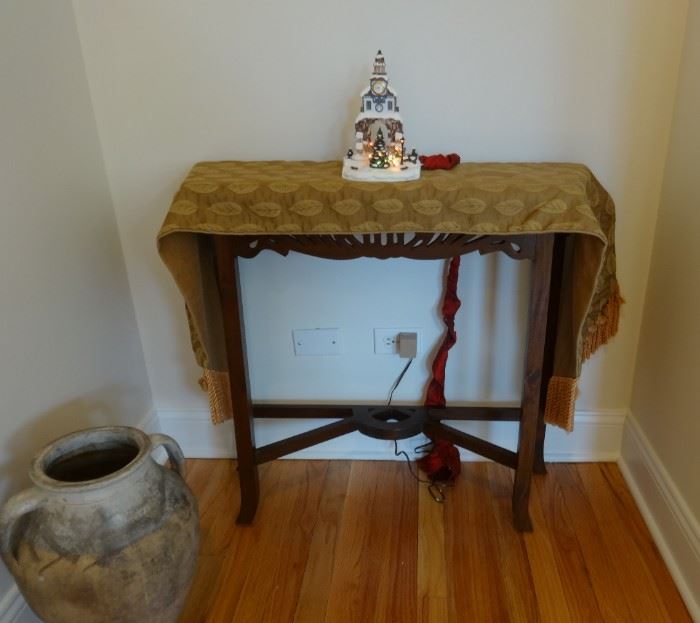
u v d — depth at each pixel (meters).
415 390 1.75
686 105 1.36
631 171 1.49
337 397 1.78
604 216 1.41
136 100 1.50
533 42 1.40
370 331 1.69
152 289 1.70
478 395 1.75
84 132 1.48
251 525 1.60
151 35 1.44
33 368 1.30
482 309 1.64
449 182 1.25
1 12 1.20
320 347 1.72
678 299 1.42
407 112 1.47
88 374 1.51
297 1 1.40
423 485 1.73
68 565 1.04
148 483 1.12
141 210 1.61
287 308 1.68
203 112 1.51
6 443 1.22
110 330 1.60
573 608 1.35
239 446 1.54
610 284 1.45
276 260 1.63
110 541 1.06
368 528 1.58
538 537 1.54
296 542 1.54
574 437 1.78
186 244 1.32
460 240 1.28
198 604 1.38
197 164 1.48
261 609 1.37
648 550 1.49
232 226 1.25
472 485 1.72
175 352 1.78
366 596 1.39
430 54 1.42
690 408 1.37
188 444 1.87
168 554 1.11
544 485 1.71
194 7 1.42
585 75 1.42
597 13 1.37
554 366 1.51
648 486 1.57
